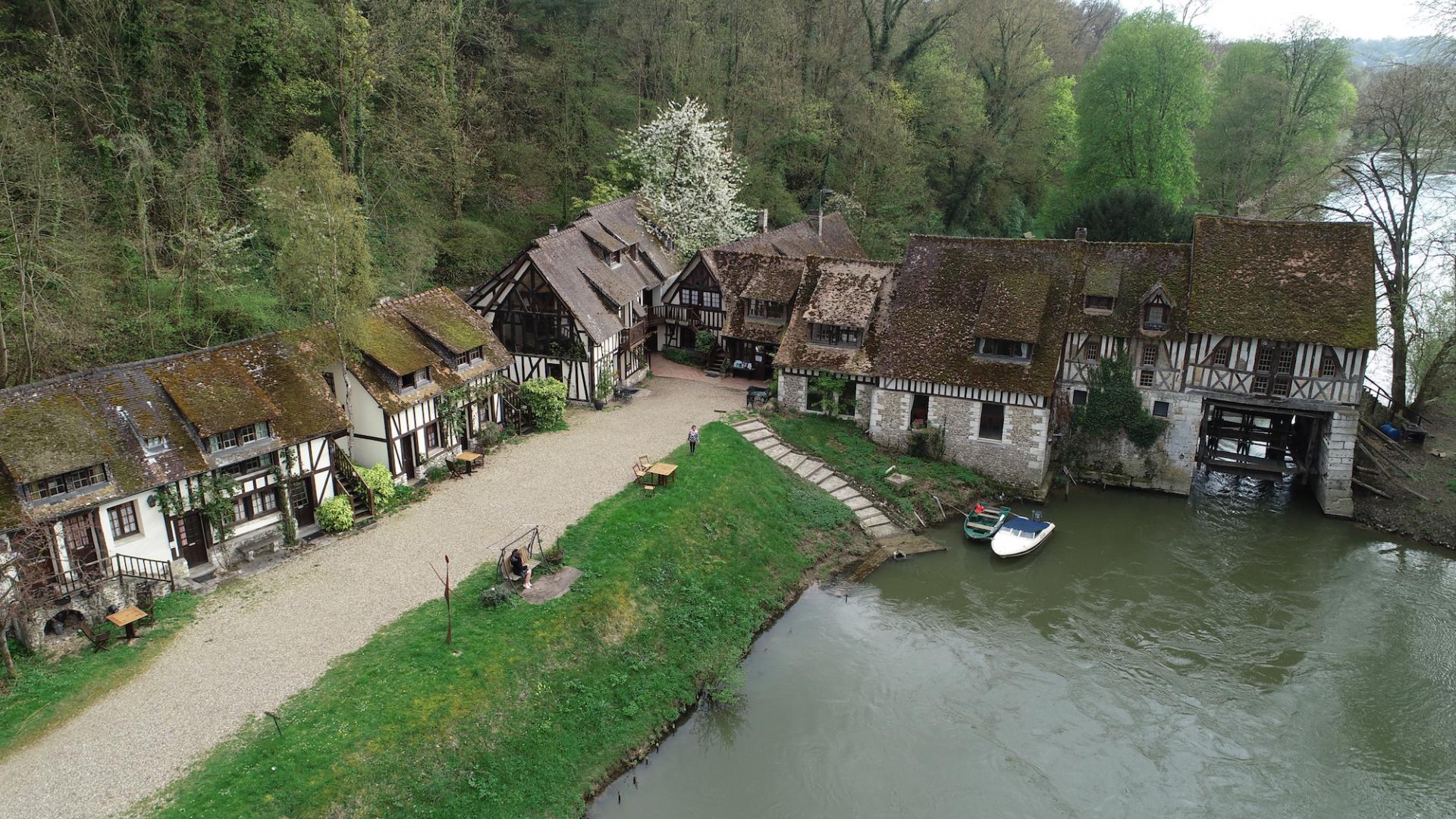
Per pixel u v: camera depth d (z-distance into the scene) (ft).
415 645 72.64
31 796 56.59
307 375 92.07
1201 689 81.92
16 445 69.92
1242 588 97.76
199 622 75.51
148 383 80.94
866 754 73.36
